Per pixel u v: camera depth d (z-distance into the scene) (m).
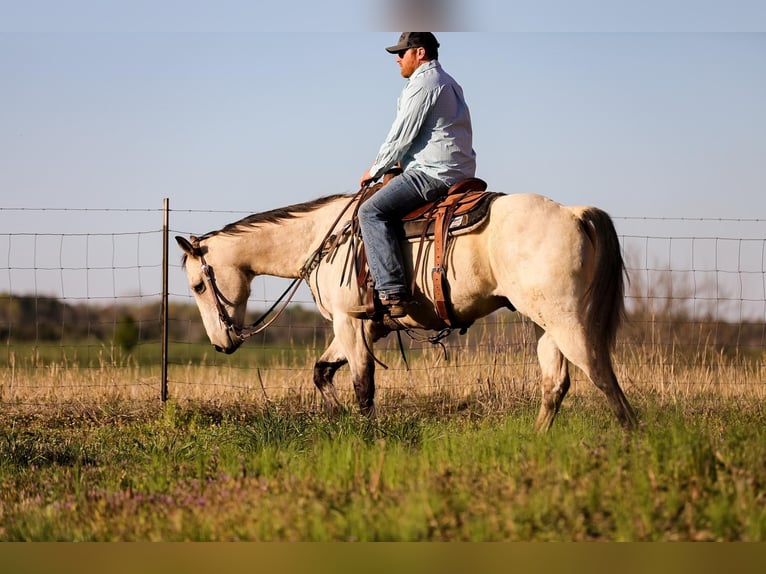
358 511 5.64
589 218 8.08
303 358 16.20
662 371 12.77
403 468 6.59
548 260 7.89
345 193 10.20
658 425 7.57
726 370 13.49
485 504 5.55
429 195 8.85
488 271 8.38
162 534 5.84
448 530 5.36
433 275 8.59
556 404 8.69
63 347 14.56
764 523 5.03
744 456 6.18
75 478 7.77
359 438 8.02
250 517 5.80
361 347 9.63
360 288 9.30
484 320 13.61
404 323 9.33
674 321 14.30
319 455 7.39
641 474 5.79
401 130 8.84
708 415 10.77
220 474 7.36
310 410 11.84
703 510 5.32
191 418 11.87
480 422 10.62
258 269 10.52
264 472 7.31
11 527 6.39
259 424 9.17
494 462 6.61
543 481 5.87
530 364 12.88
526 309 8.11
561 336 7.95
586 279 7.96
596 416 9.80
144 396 13.45
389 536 5.36
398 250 8.81
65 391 13.56
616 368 12.89
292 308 14.48
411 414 11.89
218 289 10.54
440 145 8.89
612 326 8.06
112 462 8.71
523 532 5.20
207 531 5.75
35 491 7.71
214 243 10.57
